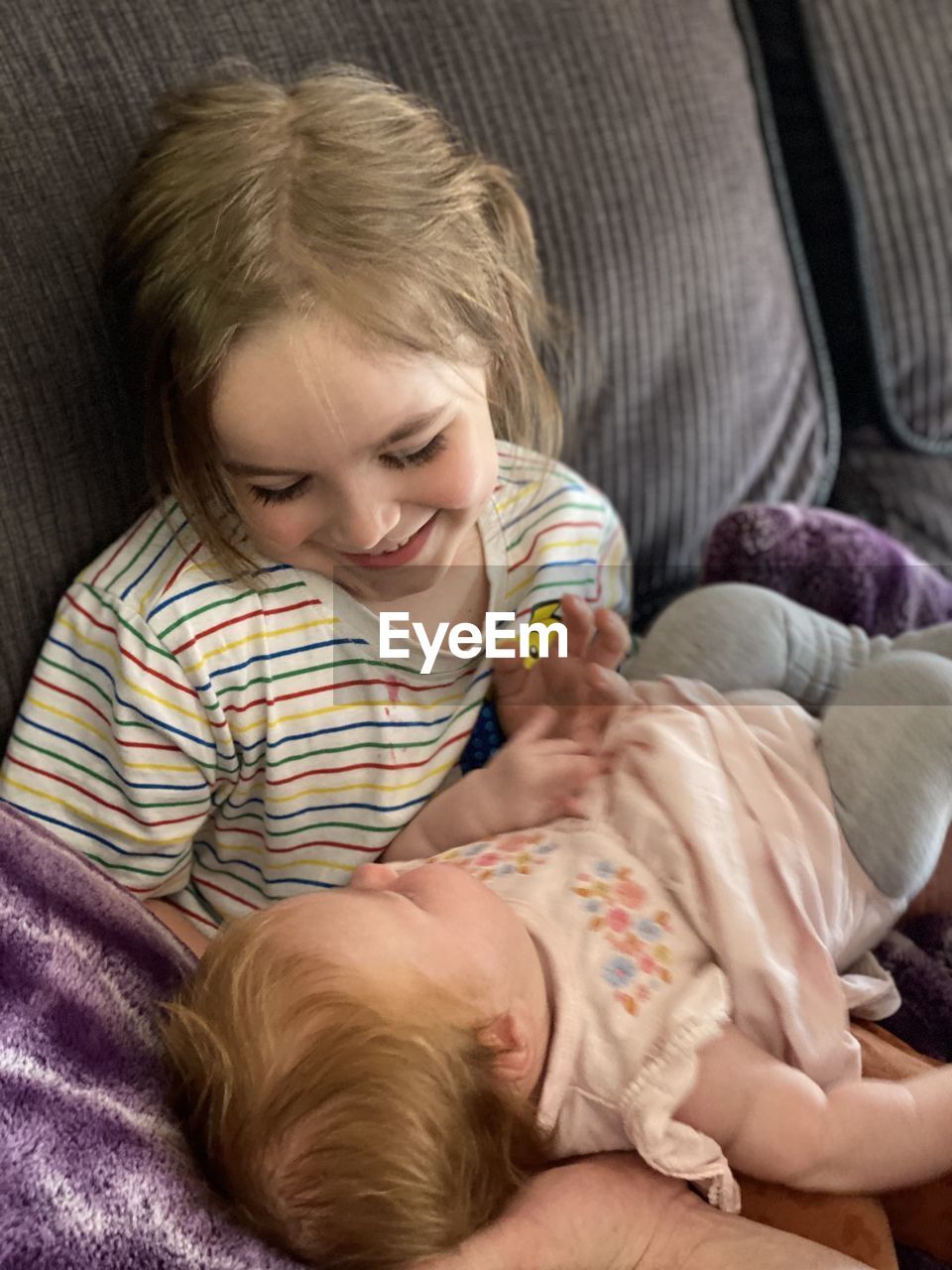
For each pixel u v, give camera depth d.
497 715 0.85
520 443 0.85
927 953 0.79
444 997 0.62
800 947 0.69
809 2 1.03
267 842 0.81
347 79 0.74
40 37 0.70
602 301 0.92
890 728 0.75
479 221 0.73
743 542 0.94
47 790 0.74
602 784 0.78
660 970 0.68
